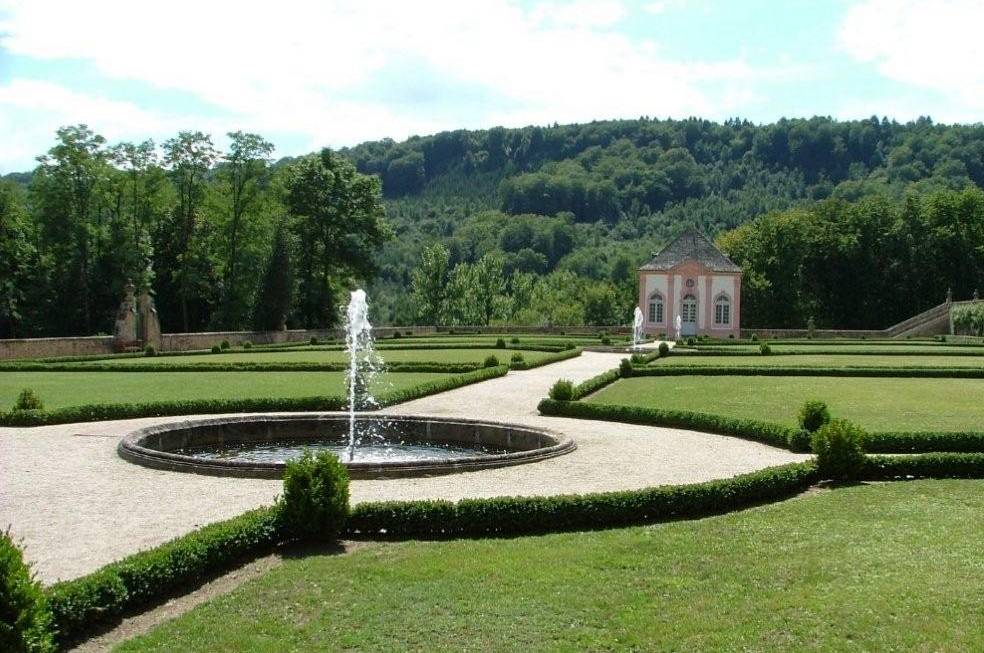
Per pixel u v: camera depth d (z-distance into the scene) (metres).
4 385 29.42
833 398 26.17
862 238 85.12
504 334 74.25
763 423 19.06
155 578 8.80
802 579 9.31
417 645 7.66
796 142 175.62
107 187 58.97
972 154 142.25
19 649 6.23
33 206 58.62
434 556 10.18
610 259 134.00
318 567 9.75
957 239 82.31
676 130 194.38
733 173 175.25
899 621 8.11
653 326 80.25
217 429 19.98
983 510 12.48
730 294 79.38
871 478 14.99
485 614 8.34
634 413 21.83
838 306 86.56
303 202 70.50
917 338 65.31
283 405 23.42
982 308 65.06
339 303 73.81
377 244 74.62
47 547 10.48
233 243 64.81
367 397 24.23
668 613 8.35
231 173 64.69
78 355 46.22
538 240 144.62
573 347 49.97
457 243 141.38
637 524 11.80
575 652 7.52
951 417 21.91
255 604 8.61
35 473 14.88
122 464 15.70
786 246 85.75
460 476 14.91
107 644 7.77
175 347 52.06
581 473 15.23
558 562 9.91
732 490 12.67
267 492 13.45
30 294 57.72
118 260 58.53
